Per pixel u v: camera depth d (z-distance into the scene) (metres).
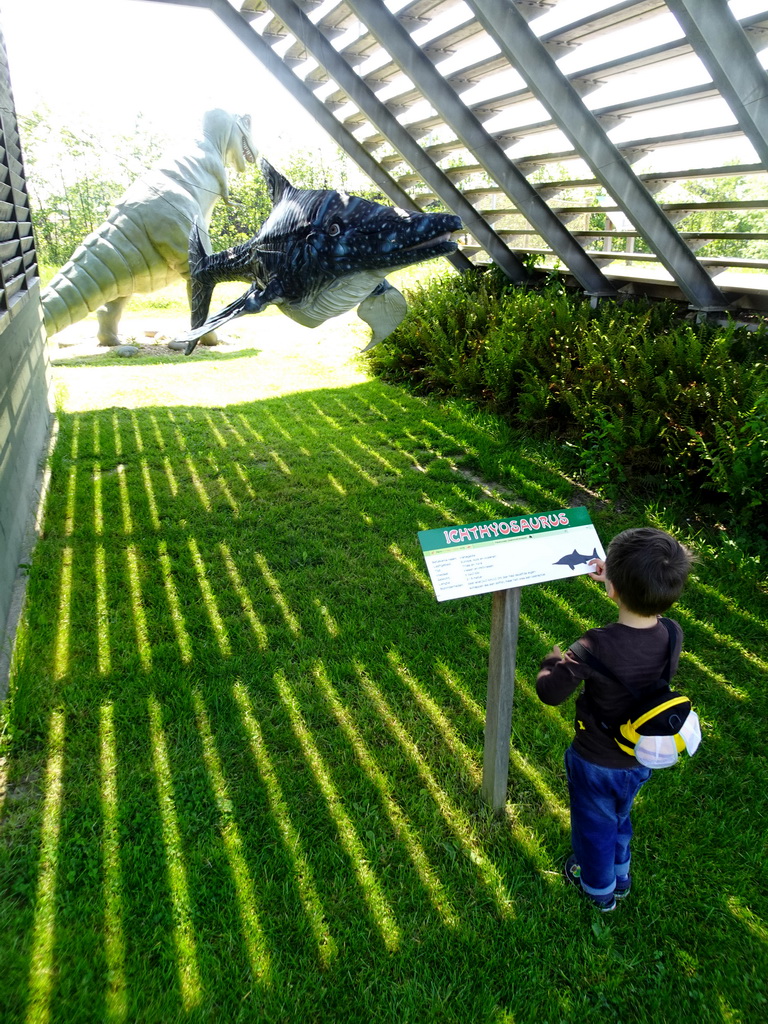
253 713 3.16
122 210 8.80
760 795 2.73
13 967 2.09
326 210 2.98
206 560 4.48
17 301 5.11
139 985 2.04
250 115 10.10
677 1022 1.98
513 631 2.39
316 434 6.81
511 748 2.99
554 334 6.96
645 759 1.97
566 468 5.84
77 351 10.36
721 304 6.47
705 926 2.25
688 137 4.93
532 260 8.43
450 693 3.29
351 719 3.13
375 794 2.74
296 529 4.90
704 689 3.30
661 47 4.39
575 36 4.73
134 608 3.94
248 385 8.69
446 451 6.36
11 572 4.04
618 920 2.28
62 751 2.93
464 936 2.20
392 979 2.10
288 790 2.76
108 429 6.83
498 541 2.33
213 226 13.15
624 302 7.34
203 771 2.83
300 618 3.86
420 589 4.14
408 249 2.83
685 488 4.98
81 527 4.86
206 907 2.29
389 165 8.16
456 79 5.98
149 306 14.47
